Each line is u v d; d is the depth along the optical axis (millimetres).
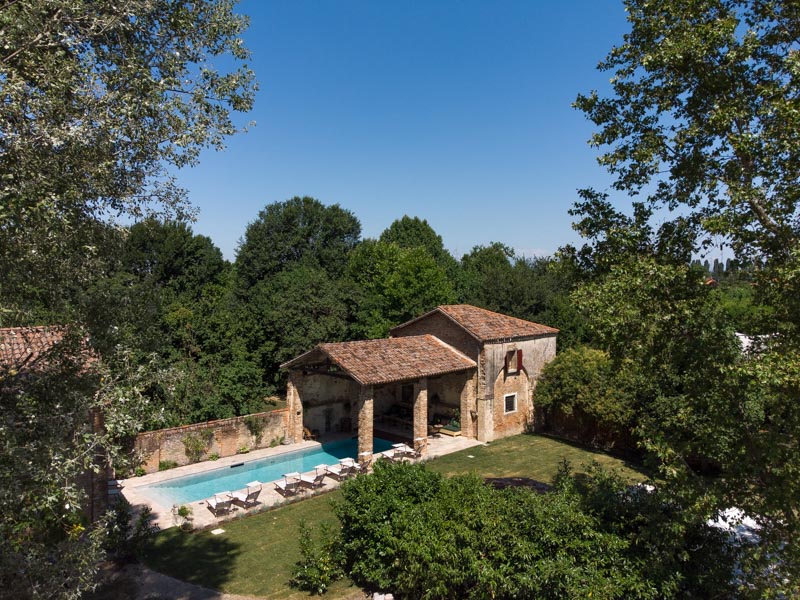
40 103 6871
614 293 10398
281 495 19078
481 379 26094
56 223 7027
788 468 8586
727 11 10109
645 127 11398
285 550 14344
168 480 21125
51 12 7578
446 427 28047
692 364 9859
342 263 56094
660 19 10438
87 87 7527
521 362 27609
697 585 9555
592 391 24203
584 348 28453
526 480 15711
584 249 12461
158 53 8977
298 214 55625
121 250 9258
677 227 10891
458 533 10062
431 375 24234
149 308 9500
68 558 7207
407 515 11203
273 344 35531
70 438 7309
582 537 9688
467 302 46781
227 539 15203
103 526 8312
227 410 25469
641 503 10539
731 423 9211
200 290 50969
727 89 9969
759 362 8500
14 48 7094
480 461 22828
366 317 39969
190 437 23062
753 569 9055
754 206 9453
